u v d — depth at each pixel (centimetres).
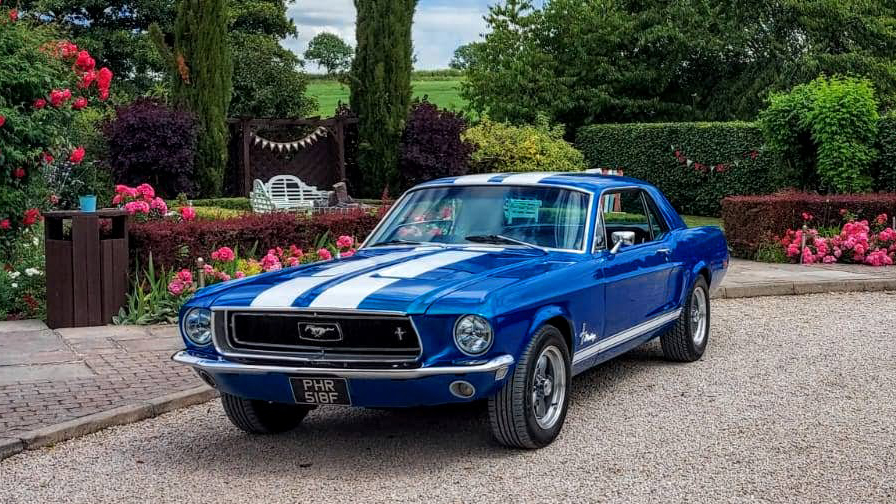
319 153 2794
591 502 504
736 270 1472
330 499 516
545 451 594
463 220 710
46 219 997
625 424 654
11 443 601
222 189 2555
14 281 1117
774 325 1053
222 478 556
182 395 714
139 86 3562
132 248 1059
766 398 725
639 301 736
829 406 699
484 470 559
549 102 3025
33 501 521
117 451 611
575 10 3072
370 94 2606
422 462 579
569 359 622
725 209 1694
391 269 607
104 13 3638
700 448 597
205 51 2331
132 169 2192
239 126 2573
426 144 2548
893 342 944
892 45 2964
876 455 580
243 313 570
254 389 570
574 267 635
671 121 3155
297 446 620
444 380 532
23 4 3189
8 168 1203
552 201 703
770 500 504
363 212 1264
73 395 715
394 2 2583
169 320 1011
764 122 1948
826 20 2961
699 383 777
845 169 1841
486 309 533
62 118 1334
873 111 1866
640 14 3091
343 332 548
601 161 2853
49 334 952
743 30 3044
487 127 2706
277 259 1100
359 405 552
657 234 820
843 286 1322
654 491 519
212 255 1055
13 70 1216
